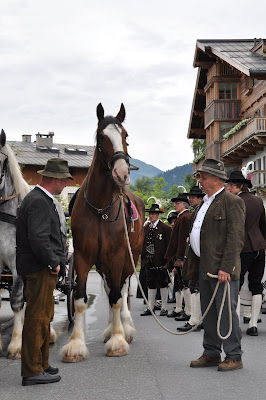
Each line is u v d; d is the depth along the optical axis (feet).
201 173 19.21
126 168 19.63
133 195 26.99
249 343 23.44
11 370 18.58
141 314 34.37
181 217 31.19
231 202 18.66
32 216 16.52
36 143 199.31
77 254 21.24
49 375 16.98
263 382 16.85
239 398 15.16
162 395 15.40
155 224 34.55
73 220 21.48
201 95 131.75
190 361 19.99
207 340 19.19
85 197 21.21
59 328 29.04
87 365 19.35
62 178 17.12
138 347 22.86
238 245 18.34
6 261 21.17
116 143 20.06
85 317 33.06
